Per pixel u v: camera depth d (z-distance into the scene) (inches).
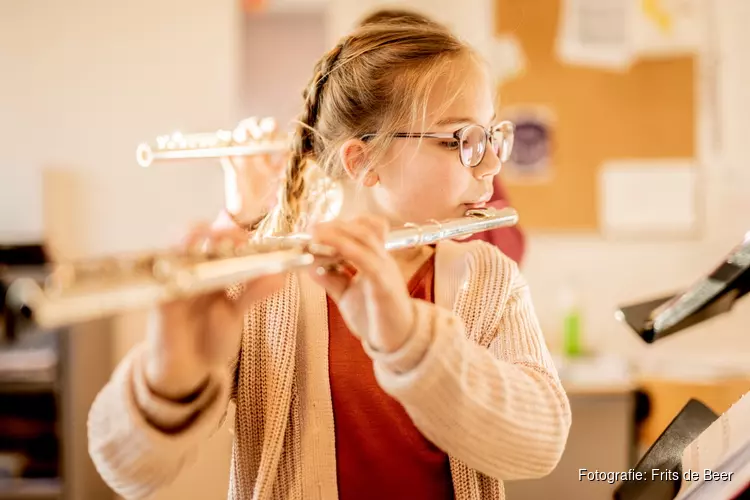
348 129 38.3
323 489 33.9
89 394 94.6
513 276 36.4
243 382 35.1
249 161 49.9
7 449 93.3
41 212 104.8
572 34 102.6
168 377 26.4
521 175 104.1
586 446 87.4
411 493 34.0
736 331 103.0
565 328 101.2
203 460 80.0
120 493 29.3
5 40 106.0
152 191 106.5
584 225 104.1
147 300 20.1
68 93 106.2
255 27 109.0
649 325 31.8
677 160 103.2
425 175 35.2
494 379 28.4
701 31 102.6
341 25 104.9
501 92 103.4
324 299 35.9
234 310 27.5
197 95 106.2
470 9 103.3
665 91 102.7
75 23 105.9
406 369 26.8
